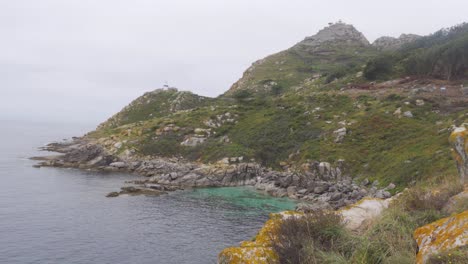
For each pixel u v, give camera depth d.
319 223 9.51
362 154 53.44
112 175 64.44
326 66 171.25
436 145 43.94
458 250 5.82
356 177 49.00
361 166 50.62
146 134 87.19
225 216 38.38
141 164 71.81
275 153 65.69
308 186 50.69
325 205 42.12
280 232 9.48
